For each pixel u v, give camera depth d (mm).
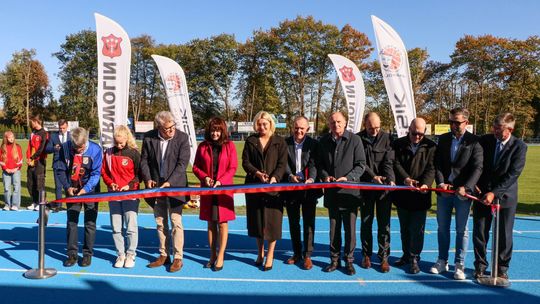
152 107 63500
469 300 4648
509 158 4863
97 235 7359
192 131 10656
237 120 62656
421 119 5242
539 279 5316
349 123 13828
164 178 5418
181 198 5410
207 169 5387
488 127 58406
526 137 59531
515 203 5059
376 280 5246
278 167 5371
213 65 59500
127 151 5465
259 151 5395
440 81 63500
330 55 13781
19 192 9500
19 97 62844
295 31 56844
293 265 5805
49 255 6109
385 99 58062
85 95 59031
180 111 10586
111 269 5523
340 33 57375
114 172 5473
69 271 5414
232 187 5078
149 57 60938
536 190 13672
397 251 6656
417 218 5418
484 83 59875
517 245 6961
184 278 5234
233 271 5535
